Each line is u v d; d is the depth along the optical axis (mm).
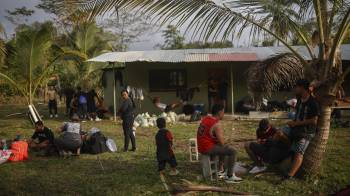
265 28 6047
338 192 4789
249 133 12203
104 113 17734
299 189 6020
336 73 6172
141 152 9375
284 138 6672
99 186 6570
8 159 8602
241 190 6094
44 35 14734
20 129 14516
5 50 14297
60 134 9328
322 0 6227
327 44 6172
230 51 17531
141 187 6422
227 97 18172
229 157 6477
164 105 17062
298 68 6617
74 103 17156
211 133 6543
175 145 10305
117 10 5293
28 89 15492
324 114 6320
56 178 7195
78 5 5109
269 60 6680
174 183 6574
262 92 6828
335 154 8469
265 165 7180
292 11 6250
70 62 23797
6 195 6305
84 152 9398
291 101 14836
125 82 18438
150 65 18422
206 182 6566
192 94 17844
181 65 18344
